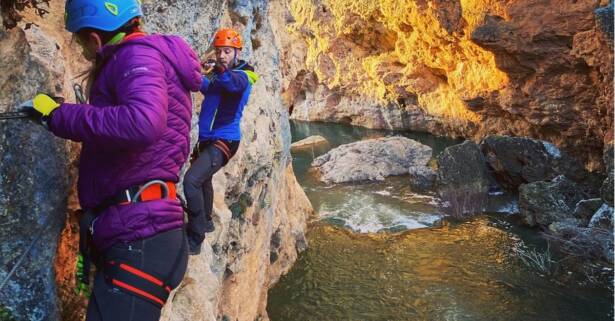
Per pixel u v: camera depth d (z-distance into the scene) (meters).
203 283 3.98
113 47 1.77
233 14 6.47
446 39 17.41
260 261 7.94
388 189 15.05
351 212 13.37
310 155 20.03
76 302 2.55
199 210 3.05
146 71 1.67
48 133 2.22
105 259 1.79
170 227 1.83
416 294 9.37
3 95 2.14
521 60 14.53
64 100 2.46
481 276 9.82
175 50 1.78
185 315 3.64
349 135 23.56
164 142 1.78
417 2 17.50
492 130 18.05
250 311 7.12
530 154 13.23
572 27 13.01
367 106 24.31
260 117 7.27
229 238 6.16
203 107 3.33
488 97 16.80
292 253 10.68
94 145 1.81
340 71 24.84
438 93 20.41
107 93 1.76
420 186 14.74
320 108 26.97
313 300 9.36
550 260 10.18
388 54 22.11
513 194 13.67
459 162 13.84
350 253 11.05
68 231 2.52
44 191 2.21
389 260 10.66
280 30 11.31
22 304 2.16
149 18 3.78
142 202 1.76
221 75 3.23
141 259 1.75
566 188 12.11
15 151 2.10
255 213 7.51
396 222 12.52
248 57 6.91
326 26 24.20
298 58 26.48
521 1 13.94
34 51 2.35
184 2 4.20
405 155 16.84
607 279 9.38
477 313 8.70
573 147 14.75
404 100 22.30
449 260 10.50
